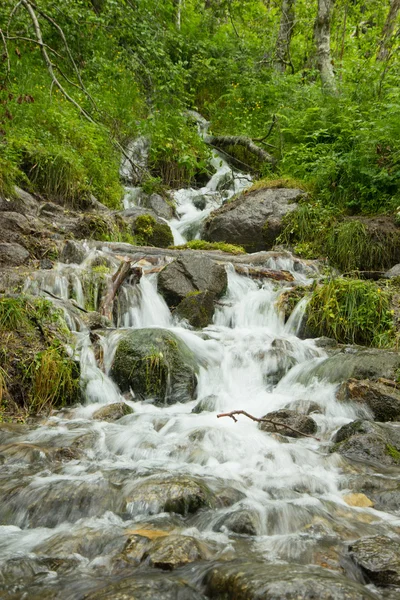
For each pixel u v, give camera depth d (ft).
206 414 17.57
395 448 15.11
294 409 17.93
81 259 27.32
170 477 12.17
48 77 44.42
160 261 28.84
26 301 20.45
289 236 34.30
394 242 30.96
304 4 69.82
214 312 25.73
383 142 35.14
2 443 14.97
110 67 49.19
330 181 37.22
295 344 21.91
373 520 11.23
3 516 11.22
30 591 8.46
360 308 23.95
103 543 9.92
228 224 36.29
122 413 17.54
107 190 39.19
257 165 49.37
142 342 19.97
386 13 64.69
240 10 71.31
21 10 42.98
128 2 53.62
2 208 29.73
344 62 54.19
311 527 10.57
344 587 7.86
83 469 13.07
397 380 18.89
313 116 45.03
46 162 34.50
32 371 18.26
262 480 12.79
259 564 8.91
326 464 13.97
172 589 8.30
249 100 57.06
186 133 49.93
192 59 61.93
